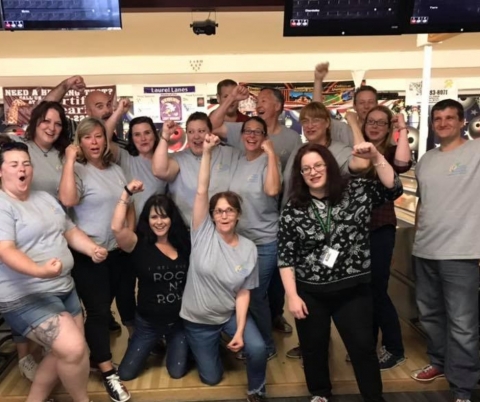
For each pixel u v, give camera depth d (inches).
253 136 96.2
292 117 227.8
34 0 74.4
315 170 77.0
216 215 86.9
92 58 221.9
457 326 85.0
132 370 96.5
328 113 94.1
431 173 86.7
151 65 225.0
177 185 99.4
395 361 100.5
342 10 78.0
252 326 90.7
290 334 117.9
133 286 102.0
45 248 76.0
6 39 175.8
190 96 235.9
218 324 91.1
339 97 230.4
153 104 235.5
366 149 75.9
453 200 83.5
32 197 78.2
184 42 193.9
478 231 82.7
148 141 100.1
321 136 93.4
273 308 117.9
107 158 92.4
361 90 112.7
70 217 89.7
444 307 91.9
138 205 99.5
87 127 87.7
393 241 95.9
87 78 228.2
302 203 79.7
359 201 78.1
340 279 78.3
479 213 82.5
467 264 83.5
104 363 89.8
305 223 78.7
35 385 83.0
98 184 88.5
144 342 96.7
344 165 90.7
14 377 99.0
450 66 223.9
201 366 94.4
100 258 82.3
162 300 94.0
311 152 77.7
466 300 84.4
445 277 85.4
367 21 78.7
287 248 80.7
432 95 236.1
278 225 89.8
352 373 98.5
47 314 75.5
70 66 222.1
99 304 88.8
